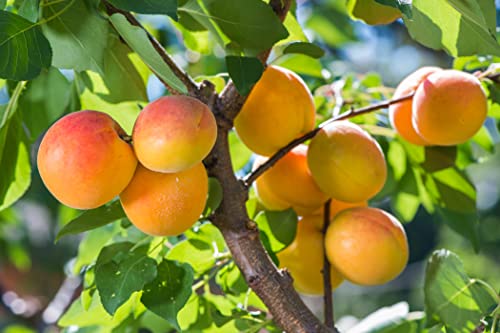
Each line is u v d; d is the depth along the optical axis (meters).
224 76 1.00
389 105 0.98
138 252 0.89
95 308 0.96
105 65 0.97
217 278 0.96
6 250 1.58
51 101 1.04
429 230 2.38
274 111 0.93
